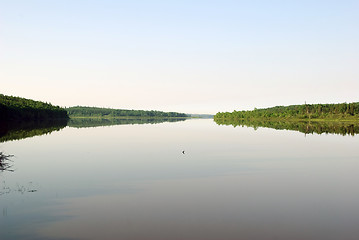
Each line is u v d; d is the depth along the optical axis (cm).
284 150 3903
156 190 1872
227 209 1506
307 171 2528
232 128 9738
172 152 3678
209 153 3600
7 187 1923
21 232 1204
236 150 3891
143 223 1310
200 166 2730
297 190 1894
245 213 1450
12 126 9044
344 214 1442
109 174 2350
